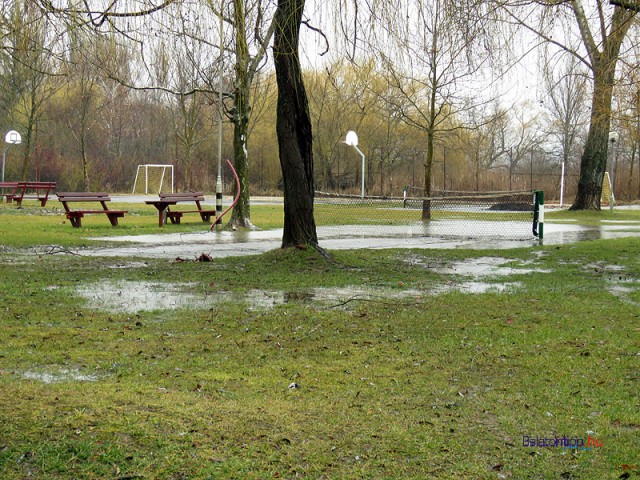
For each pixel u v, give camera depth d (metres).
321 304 8.31
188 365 5.59
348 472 3.63
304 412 4.49
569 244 16.30
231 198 44.12
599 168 31.55
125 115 55.00
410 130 49.28
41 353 5.86
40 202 34.12
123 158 56.75
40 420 4.02
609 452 3.96
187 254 13.52
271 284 9.83
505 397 4.90
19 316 7.35
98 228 19.81
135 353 5.93
